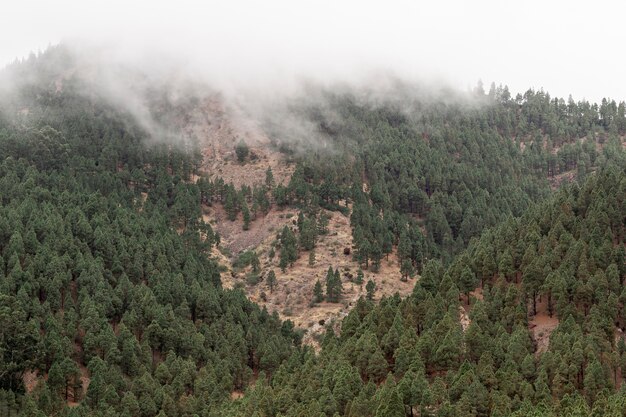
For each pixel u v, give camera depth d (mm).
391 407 135250
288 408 152750
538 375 144125
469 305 179250
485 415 137125
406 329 165875
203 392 172875
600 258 170000
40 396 158000
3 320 165500
